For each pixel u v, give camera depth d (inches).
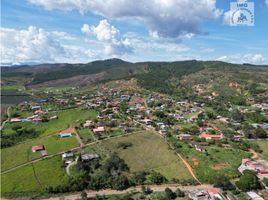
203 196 5172.2
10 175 6668.3
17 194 5876.0
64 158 7111.2
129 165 6594.5
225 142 7751.0
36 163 7091.5
